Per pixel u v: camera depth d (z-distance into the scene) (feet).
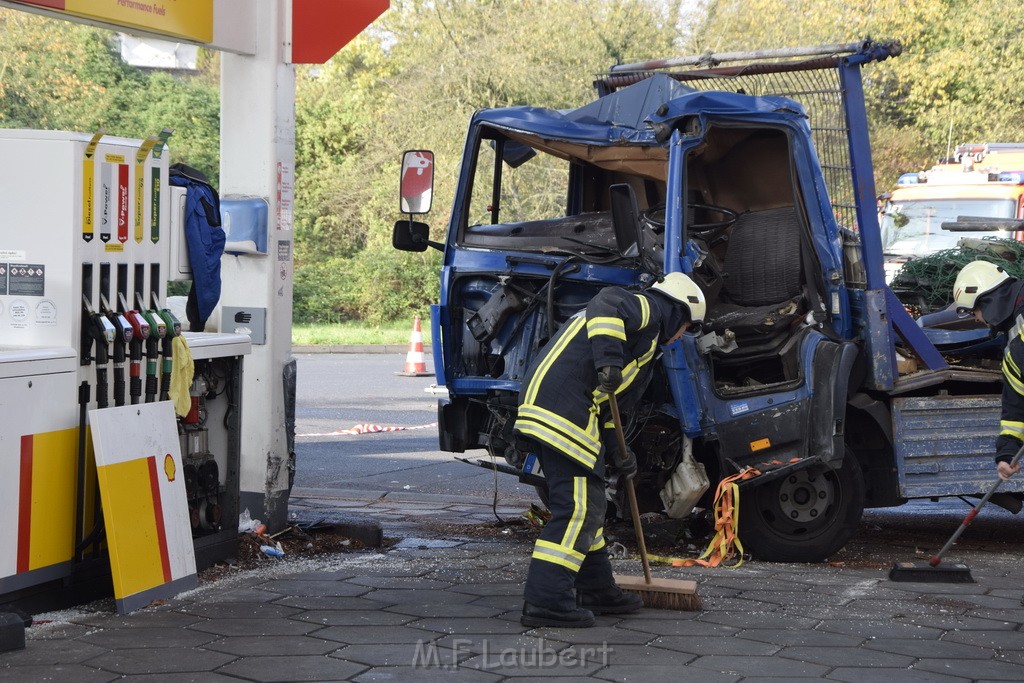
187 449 19.57
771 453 21.66
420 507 27.68
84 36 91.35
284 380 22.30
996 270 21.36
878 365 22.63
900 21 88.58
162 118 94.22
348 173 99.96
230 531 20.34
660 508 22.41
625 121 22.88
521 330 22.15
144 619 16.46
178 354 18.29
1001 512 29.89
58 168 16.72
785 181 23.25
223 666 14.33
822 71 23.26
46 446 16.33
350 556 21.49
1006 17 88.89
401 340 80.64
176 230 19.12
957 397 23.40
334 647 15.23
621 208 20.52
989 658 15.37
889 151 91.25
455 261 22.77
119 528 16.61
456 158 89.10
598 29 87.61
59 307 16.80
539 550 16.56
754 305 23.04
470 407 23.13
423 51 92.02
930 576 19.99
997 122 90.02
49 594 16.78
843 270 22.98
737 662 14.94
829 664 14.92
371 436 40.27
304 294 95.40
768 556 21.97
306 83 105.40
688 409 21.18
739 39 88.99
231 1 21.42
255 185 22.04
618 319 16.37
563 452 16.49
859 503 21.94
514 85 87.97
